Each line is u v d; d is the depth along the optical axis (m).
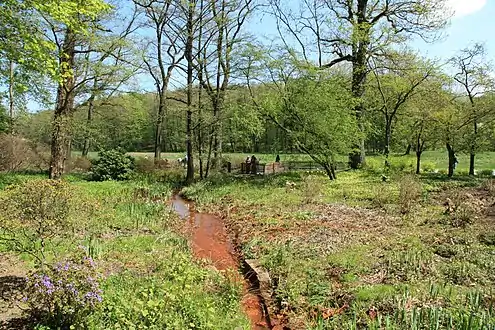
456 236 10.27
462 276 7.72
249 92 25.47
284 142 26.30
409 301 6.47
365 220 13.09
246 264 9.41
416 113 26.11
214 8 25.81
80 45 21.41
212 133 25.77
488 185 18.77
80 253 6.53
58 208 6.88
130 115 29.98
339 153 23.36
